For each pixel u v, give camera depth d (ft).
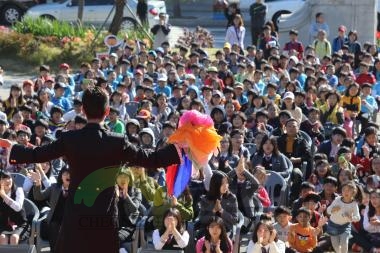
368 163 80.74
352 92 102.73
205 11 265.95
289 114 88.43
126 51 134.82
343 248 65.72
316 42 147.02
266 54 145.07
